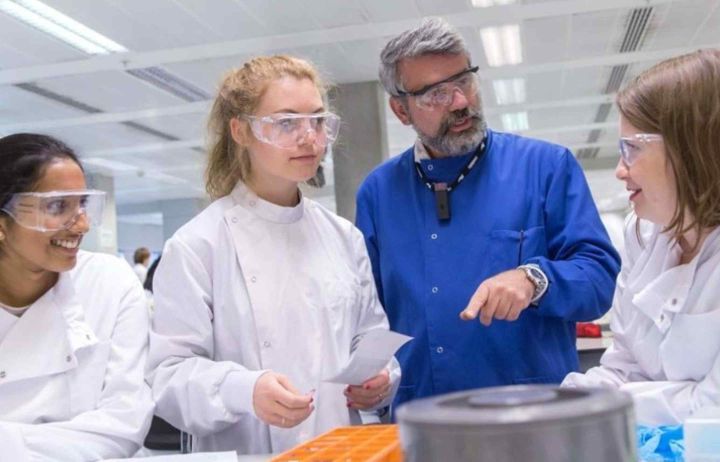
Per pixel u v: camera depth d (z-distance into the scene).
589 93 8.34
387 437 0.96
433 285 1.63
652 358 1.22
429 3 5.28
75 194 1.25
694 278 1.13
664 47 6.55
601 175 13.48
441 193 1.67
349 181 7.53
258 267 1.37
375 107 7.52
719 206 1.04
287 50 6.14
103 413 1.29
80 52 5.86
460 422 0.44
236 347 1.35
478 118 1.62
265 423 1.25
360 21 5.56
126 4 4.92
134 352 1.38
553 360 1.60
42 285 1.36
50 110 7.70
